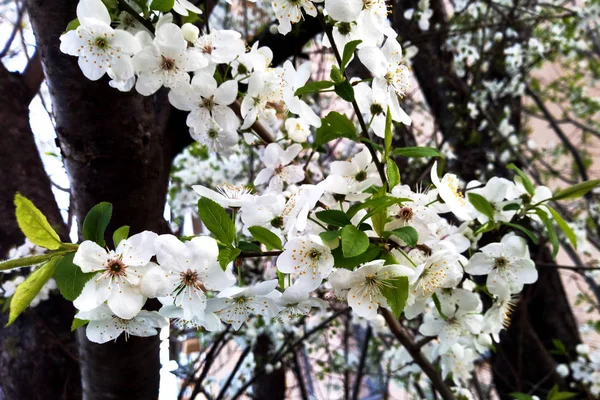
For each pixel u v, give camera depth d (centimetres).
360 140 16
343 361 68
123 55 16
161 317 15
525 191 19
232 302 15
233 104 22
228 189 18
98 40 16
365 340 56
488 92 60
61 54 21
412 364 37
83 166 23
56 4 21
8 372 31
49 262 13
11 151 35
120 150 23
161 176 27
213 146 21
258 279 48
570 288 82
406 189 16
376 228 14
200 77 18
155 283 13
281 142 25
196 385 44
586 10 59
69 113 22
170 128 31
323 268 14
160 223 26
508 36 58
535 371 48
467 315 20
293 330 56
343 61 15
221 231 14
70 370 32
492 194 19
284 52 34
